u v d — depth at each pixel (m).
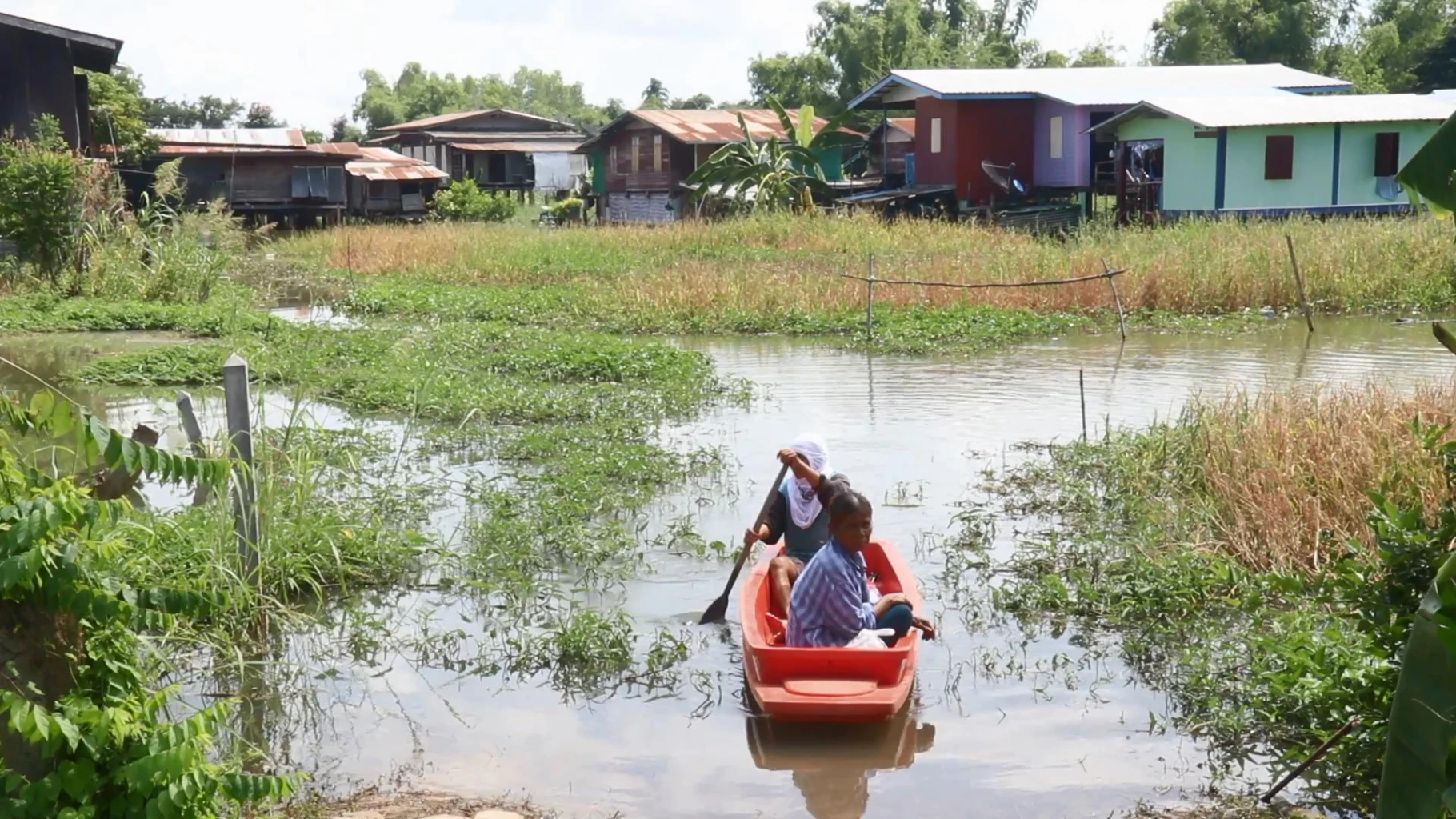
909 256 30.47
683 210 50.66
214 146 47.03
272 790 4.65
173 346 18.98
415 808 5.88
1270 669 6.90
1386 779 3.94
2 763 4.36
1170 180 34.78
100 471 7.55
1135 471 11.02
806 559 8.42
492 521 10.11
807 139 45.31
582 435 13.37
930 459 12.60
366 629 8.17
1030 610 8.52
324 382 16.50
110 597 4.39
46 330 21.55
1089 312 23.22
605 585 9.12
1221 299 23.86
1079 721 6.88
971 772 6.30
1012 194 40.59
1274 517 8.88
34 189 24.67
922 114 42.38
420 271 32.47
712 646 8.04
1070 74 42.56
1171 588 8.44
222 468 4.57
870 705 6.53
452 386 15.58
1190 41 61.62
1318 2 62.09
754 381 17.34
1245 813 5.78
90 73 40.00
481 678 7.55
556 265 31.69
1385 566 5.52
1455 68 59.53
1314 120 33.12
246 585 8.09
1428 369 17.20
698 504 11.16
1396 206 34.66
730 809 5.93
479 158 64.75
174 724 4.47
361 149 56.38
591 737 6.74
